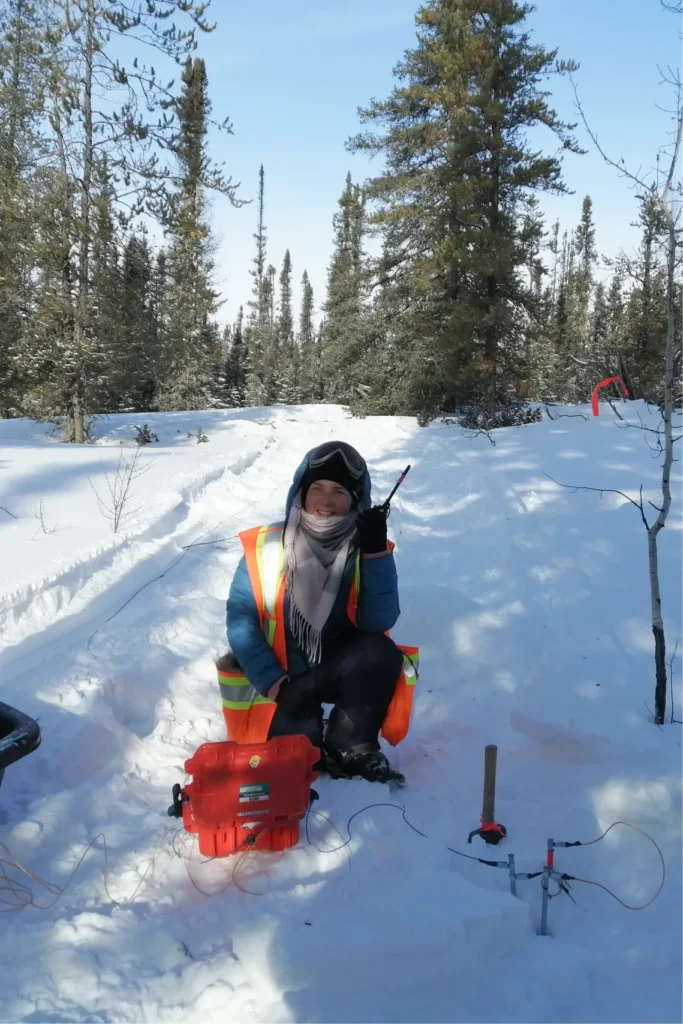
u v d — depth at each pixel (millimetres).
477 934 2256
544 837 2822
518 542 6316
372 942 2166
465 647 4426
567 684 3846
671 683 3748
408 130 22125
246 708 3230
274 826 2742
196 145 15258
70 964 2201
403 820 2830
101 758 3393
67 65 14734
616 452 9961
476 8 19875
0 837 2746
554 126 19797
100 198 15203
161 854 2756
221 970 2176
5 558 5906
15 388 19859
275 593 3188
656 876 2631
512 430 13211
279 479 11727
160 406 31656
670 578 5195
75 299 16125
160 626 4918
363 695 3180
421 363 22391
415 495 9430
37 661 4285
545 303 21172
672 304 3484
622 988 2178
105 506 8094
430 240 22484
